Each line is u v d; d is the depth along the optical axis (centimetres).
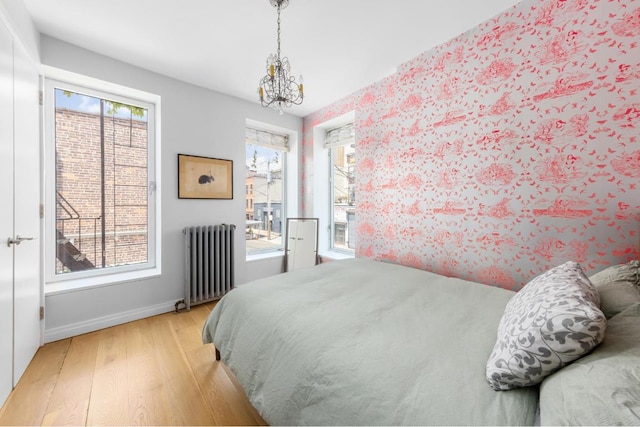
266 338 120
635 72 130
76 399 141
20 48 161
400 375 81
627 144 133
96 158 236
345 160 365
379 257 267
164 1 163
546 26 157
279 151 387
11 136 147
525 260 170
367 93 277
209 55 222
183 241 267
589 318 62
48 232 214
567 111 151
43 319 192
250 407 139
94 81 220
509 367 71
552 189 158
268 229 379
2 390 135
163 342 201
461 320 116
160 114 252
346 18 180
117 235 249
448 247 210
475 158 192
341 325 112
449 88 205
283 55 223
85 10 170
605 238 140
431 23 186
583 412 50
